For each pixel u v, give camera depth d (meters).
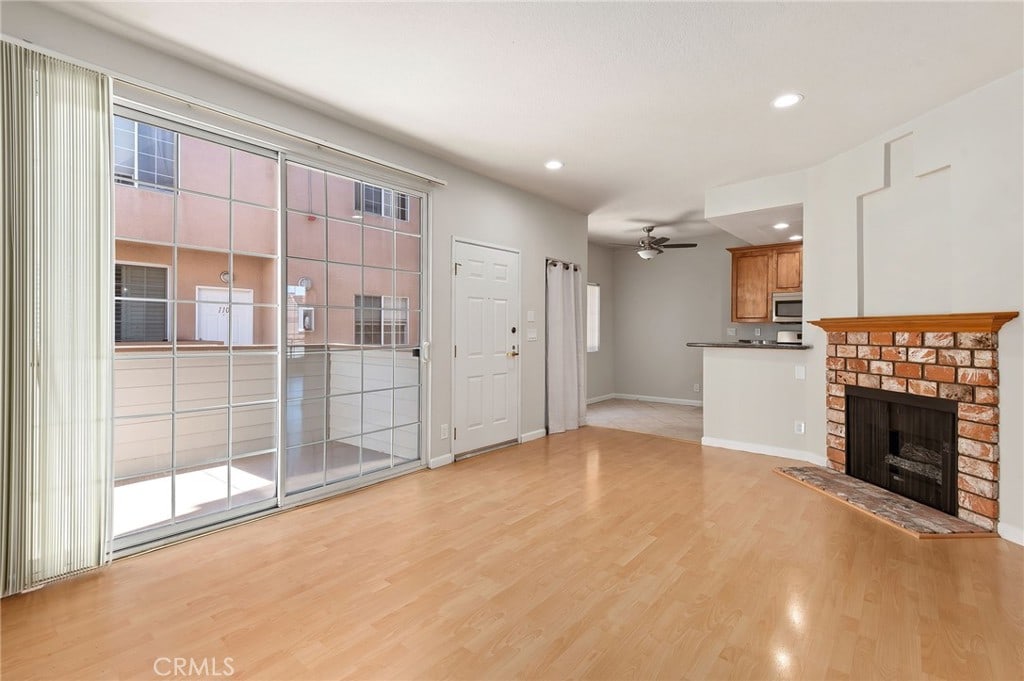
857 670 1.75
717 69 2.79
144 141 2.73
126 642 1.90
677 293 8.18
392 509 3.32
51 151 2.23
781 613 2.10
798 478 3.92
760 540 2.84
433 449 4.32
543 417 5.67
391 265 3.98
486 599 2.22
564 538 2.86
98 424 2.40
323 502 3.45
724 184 5.01
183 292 2.90
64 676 1.71
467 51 2.63
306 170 3.41
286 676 1.72
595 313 8.40
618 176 4.75
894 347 3.57
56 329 2.27
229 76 2.91
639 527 3.02
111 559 2.47
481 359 4.81
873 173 3.76
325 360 3.55
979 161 2.98
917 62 2.69
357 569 2.49
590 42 2.53
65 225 2.28
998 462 2.90
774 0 2.18
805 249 4.53
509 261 5.13
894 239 3.65
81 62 2.30
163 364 2.84
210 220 2.99
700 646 1.89
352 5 2.25
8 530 2.17
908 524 2.97
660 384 8.38
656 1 2.20
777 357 4.71
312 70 2.84
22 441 2.19
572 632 1.98
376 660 1.81
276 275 3.27
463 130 3.69
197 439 2.98
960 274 3.08
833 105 3.22
